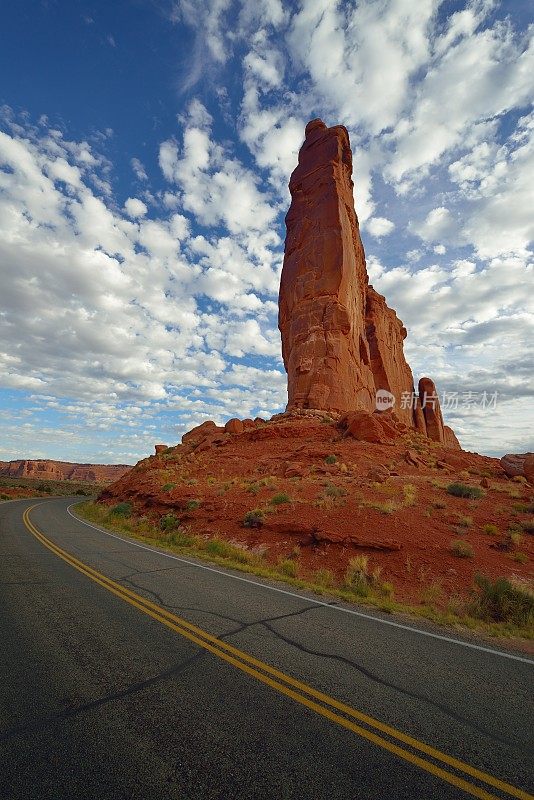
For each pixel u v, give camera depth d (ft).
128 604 21.63
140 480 90.74
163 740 9.91
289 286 149.28
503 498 54.24
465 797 8.36
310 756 9.48
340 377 127.95
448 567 33.42
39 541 44.45
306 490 59.93
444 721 11.38
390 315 211.82
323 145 163.94
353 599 25.81
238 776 8.72
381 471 71.20
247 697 12.20
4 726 10.33
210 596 24.14
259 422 132.98
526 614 23.77
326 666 14.79
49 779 8.50
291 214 164.35
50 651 15.29
